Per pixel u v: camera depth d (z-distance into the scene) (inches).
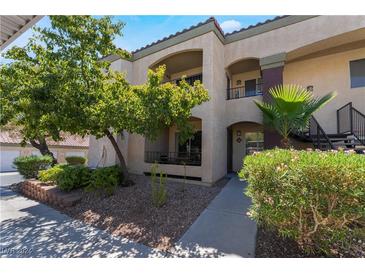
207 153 345.7
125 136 452.4
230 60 406.0
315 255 126.6
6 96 245.8
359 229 110.3
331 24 323.0
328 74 382.3
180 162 408.5
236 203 242.7
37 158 472.7
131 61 477.4
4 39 170.4
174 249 146.0
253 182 131.8
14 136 614.2
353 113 346.9
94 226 195.0
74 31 241.9
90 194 276.1
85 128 254.2
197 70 491.8
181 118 260.1
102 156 484.7
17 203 287.3
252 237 159.3
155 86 239.8
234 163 483.8
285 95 259.3
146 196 254.1
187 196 262.1
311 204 110.3
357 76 362.6
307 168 111.3
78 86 236.4
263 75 367.2
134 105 234.2
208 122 350.6
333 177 105.6
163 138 499.2
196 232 170.2
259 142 465.7
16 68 237.0
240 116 398.3
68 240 164.6
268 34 370.6
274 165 123.2
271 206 122.2
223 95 407.2
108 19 261.6
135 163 436.5
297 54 370.6
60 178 303.1
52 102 217.5
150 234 171.0
